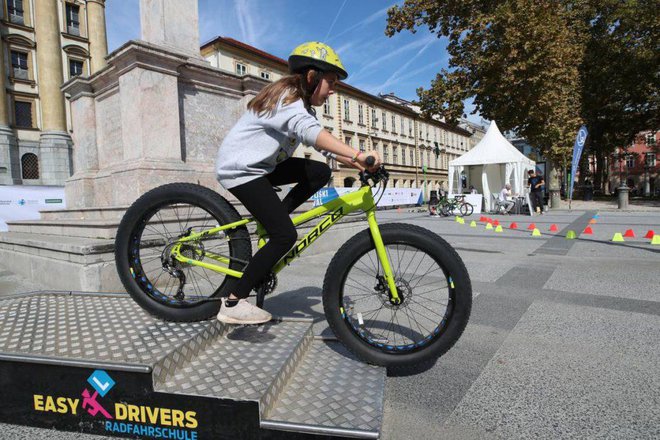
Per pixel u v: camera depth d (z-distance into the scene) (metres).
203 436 1.45
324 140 1.76
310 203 6.32
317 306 3.25
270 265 1.88
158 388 1.49
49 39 28.91
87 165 5.87
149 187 4.82
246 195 1.87
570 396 1.82
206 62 5.88
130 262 2.14
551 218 12.81
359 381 1.76
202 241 2.11
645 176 56.00
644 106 26.67
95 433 1.56
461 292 1.91
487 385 1.95
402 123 46.12
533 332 2.65
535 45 15.48
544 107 16.67
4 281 4.18
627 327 2.70
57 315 2.17
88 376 1.54
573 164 16.12
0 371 1.63
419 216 15.93
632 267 4.74
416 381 2.01
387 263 2.01
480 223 11.69
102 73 5.39
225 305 1.90
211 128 5.81
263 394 1.44
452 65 18.27
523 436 1.53
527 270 4.70
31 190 8.85
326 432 1.35
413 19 18.52
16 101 28.08
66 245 3.38
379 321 2.77
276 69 31.97
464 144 64.94
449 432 1.57
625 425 1.58
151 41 5.68
